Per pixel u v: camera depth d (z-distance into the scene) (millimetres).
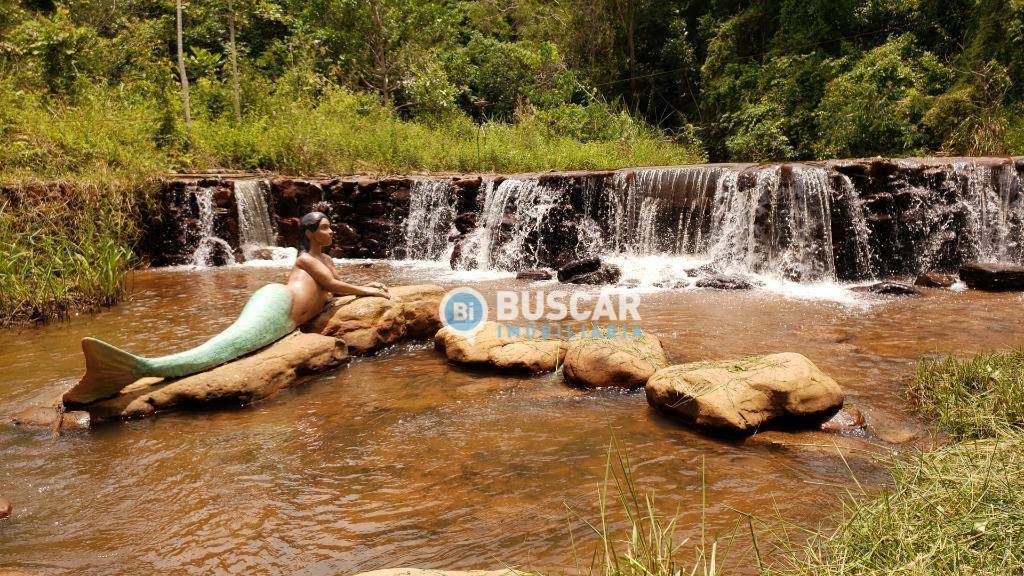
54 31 16469
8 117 12547
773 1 22688
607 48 26344
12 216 9578
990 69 15656
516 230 12000
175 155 14250
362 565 2805
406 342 6582
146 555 2949
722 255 11172
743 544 2830
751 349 6098
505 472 3680
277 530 3123
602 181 12062
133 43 19141
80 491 3590
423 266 12234
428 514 3230
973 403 4188
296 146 14898
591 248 12031
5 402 5039
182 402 4801
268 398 5008
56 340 6836
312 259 6039
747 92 22172
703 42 25953
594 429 4281
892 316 7371
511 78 24125
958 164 10508
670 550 2482
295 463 3881
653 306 8172
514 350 5594
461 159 16234
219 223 12164
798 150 19641
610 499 3330
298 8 22703
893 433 4098
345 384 5320
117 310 8211
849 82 17609
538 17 28750
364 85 22219
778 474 3568
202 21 21609
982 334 6477
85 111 13672
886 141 16562
